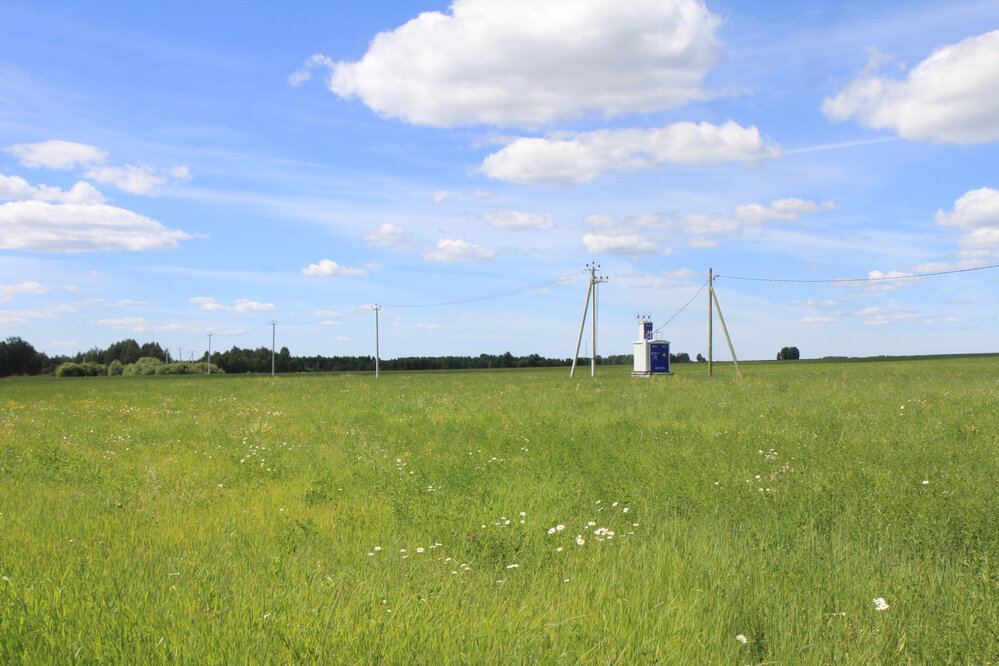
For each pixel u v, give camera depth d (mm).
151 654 3508
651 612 4305
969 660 3742
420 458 11523
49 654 3480
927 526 6109
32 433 16297
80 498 8500
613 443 12312
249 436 15297
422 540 6445
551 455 11047
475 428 14945
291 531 6512
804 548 5762
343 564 5484
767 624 4246
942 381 27406
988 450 9969
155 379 64500
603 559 5555
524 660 3553
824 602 4578
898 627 4188
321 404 24656
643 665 3582
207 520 7258
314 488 9242
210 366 108062
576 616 4094
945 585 4844
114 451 13281
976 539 5871
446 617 4125
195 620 3949
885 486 7680
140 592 4492
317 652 3523
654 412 17719
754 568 5270
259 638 3648
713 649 3867
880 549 5652
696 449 11289
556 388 31391
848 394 20875
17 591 4344
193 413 22000
